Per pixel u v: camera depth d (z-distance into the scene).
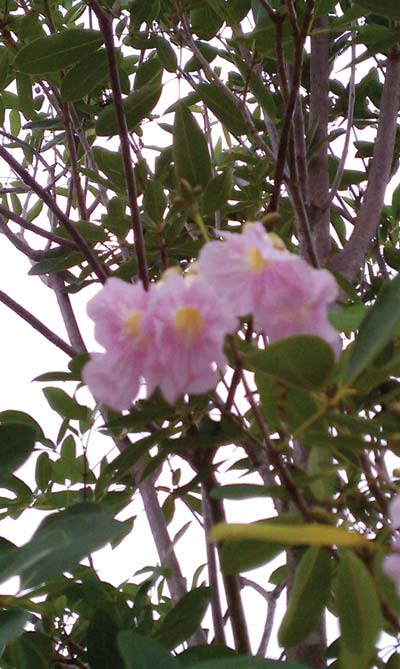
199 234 1.03
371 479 0.58
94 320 0.55
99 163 1.18
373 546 0.44
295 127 1.06
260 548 0.61
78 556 0.56
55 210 1.03
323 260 1.17
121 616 0.91
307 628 0.60
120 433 0.97
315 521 0.56
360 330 0.51
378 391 0.69
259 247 0.53
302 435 0.57
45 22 1.50
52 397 1.07
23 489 1.12
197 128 0.90
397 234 1.48
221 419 0.76
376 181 1.20
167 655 0.61
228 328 0.51
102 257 1.17
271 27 1.00
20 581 0.60
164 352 0.52
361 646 0.53
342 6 1.40
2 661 0.81
